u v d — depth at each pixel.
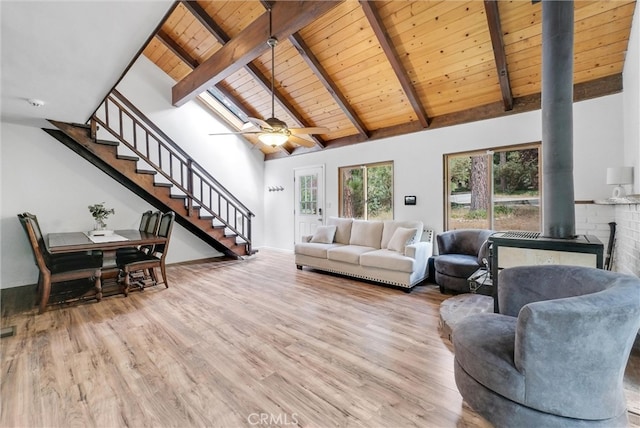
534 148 3.87
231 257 6.25
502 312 1.97
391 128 5.16
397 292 3.89
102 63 2.33
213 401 1.75
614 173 2.70
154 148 5.50
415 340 2.53
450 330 2.53
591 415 1.31
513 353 1.46
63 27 1.83
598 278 1.63
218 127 6.47
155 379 1.96
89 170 4.67
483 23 3.26
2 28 1.80
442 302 3.25
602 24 2.94
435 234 4.63
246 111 5.93
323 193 6.22
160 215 4.21
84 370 2.06
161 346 2.41
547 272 1.84
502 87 3.68
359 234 5.02
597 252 2.25
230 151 6.71
